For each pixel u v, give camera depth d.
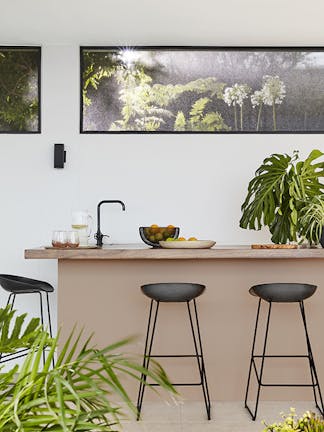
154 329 4.41
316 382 4.32
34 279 5.93
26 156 6.03
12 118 6.05
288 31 5.72
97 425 1.29
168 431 3.89
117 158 6.07
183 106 6.12
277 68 6.16
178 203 6.07
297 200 5.04
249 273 4.63
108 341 4.58
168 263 4.61
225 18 5.38
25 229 6.00
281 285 4.11
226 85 6.14
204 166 6.09
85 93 6.10
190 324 4.63
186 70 6.14
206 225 6.07
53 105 6.05
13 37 5.85
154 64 6.12
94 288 4.59
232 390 4.63
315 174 5.39
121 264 4.60
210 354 4.63
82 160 6.06
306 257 4.30
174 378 4.62
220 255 4.31
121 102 6.10
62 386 1.39
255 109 6.15
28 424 1.30
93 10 5.19
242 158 6.11
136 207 6.06
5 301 5.93
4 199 6.02
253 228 5.32
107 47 6.11
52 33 5.75
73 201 6.03
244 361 4.63
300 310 4.64
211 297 4.62
